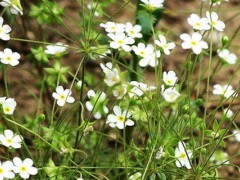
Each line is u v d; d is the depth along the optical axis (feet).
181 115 0.92
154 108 0.85
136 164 0.89
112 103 0.97
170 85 0.87
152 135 0.86
